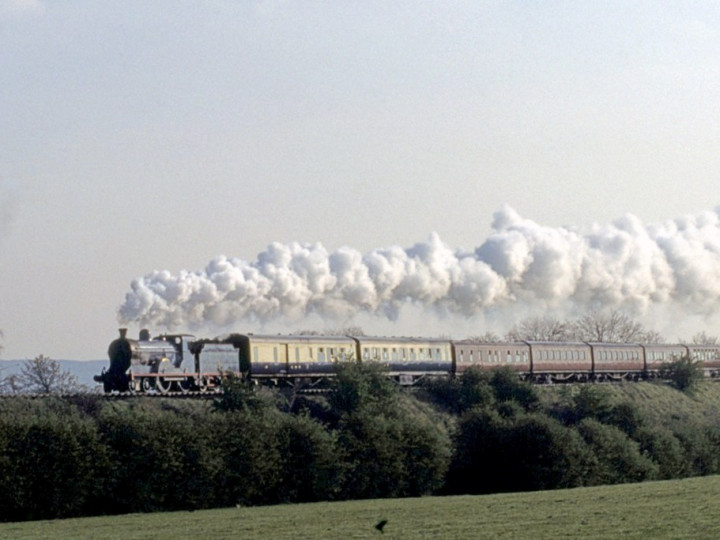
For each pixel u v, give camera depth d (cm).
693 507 10556
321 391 18038
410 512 11256
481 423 16312
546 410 19462
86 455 12244
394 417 16112
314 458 14000
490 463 16050
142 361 15988
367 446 14638
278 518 11050
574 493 13175
